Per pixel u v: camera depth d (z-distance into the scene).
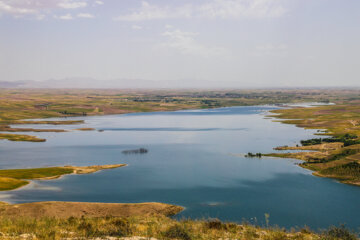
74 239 22.39
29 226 26.34
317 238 26.86
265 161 109.62
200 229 27.98
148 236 24.33
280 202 69.38
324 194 74.94
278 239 25.81
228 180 87.44
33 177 89.94
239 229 28.91
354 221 58.34
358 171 87.88
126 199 72.44
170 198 72.81
